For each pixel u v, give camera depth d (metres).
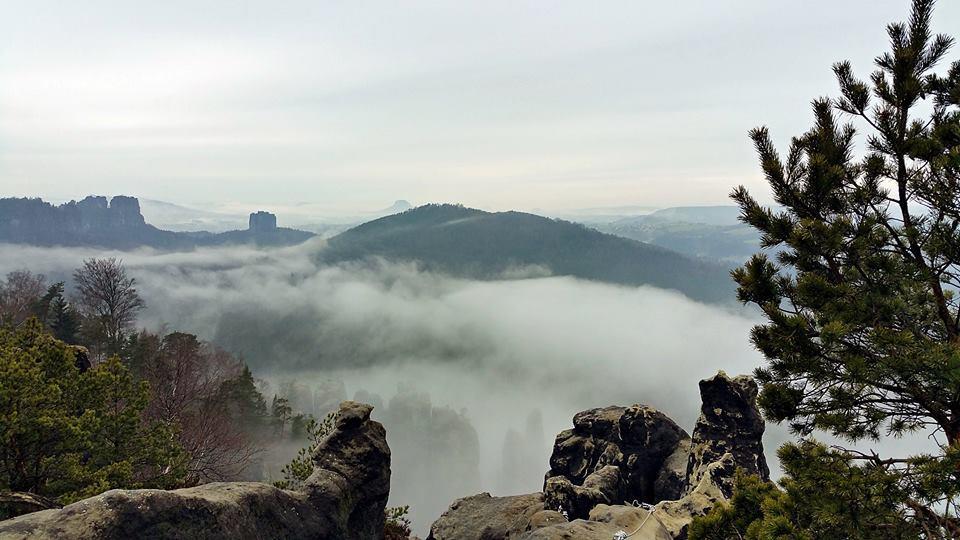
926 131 12.97
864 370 11.30
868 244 12.76
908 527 10.75
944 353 10.80
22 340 26.12
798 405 12.55
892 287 12.59
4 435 18.61
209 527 11.54
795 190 13.66
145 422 41.12
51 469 20.39
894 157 13.05
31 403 19.78
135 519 10.47
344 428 18.19
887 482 10.78
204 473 41.47
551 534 18.69
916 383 11.27
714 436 32.34
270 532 13.36
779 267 13.77
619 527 20.38
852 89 13.55
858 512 10.77
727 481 28.39
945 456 10.21
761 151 14.11
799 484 11.86
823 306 12.41
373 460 18.00
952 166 11.68
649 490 36.72
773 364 13.19
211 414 47.91
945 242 12.04
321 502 15.64
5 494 14.48
